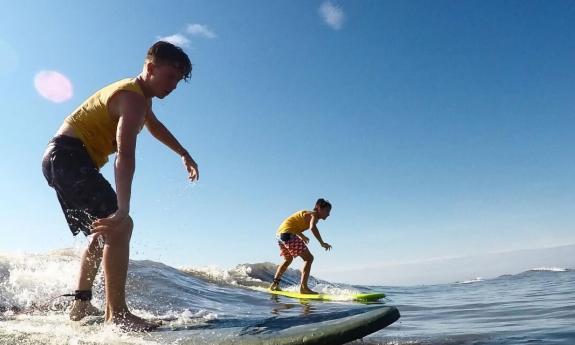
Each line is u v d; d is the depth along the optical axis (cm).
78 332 231
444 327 400
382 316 211
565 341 294
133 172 245
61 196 264
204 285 580
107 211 260
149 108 307
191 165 336
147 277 484
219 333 225
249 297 541
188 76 279
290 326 224
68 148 259
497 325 402
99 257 272
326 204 738
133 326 242
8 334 220
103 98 262
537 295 819
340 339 198
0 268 362
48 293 329
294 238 712
